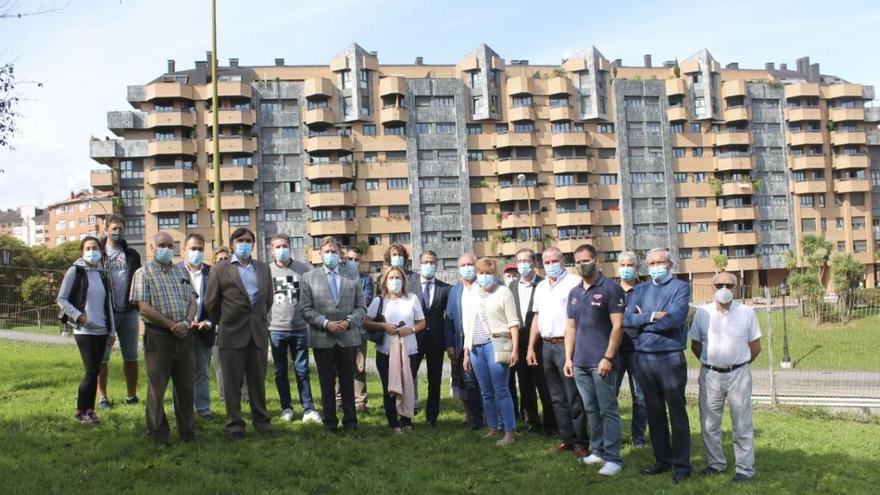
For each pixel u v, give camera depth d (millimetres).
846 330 21938
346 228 59750
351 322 8438
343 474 6969
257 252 59062
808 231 69438
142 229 58188
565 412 8172
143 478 6453
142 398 9711
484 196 63062
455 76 65250
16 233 156250
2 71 9242
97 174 57531
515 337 8305
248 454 7324
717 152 68375
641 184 65562
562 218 62844
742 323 7340
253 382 8242
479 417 9164
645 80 66750
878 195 71625
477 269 8516
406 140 62219
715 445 7477
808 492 6902
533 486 6809
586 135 64062
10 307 18047
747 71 72438
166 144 57531
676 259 65562
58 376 11102
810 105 70438
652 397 7379
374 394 11609
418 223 61531
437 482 6766
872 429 11250
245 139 58656
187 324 7625
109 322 8516
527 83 63375
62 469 6535
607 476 7254
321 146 59781
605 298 7516
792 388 16375
